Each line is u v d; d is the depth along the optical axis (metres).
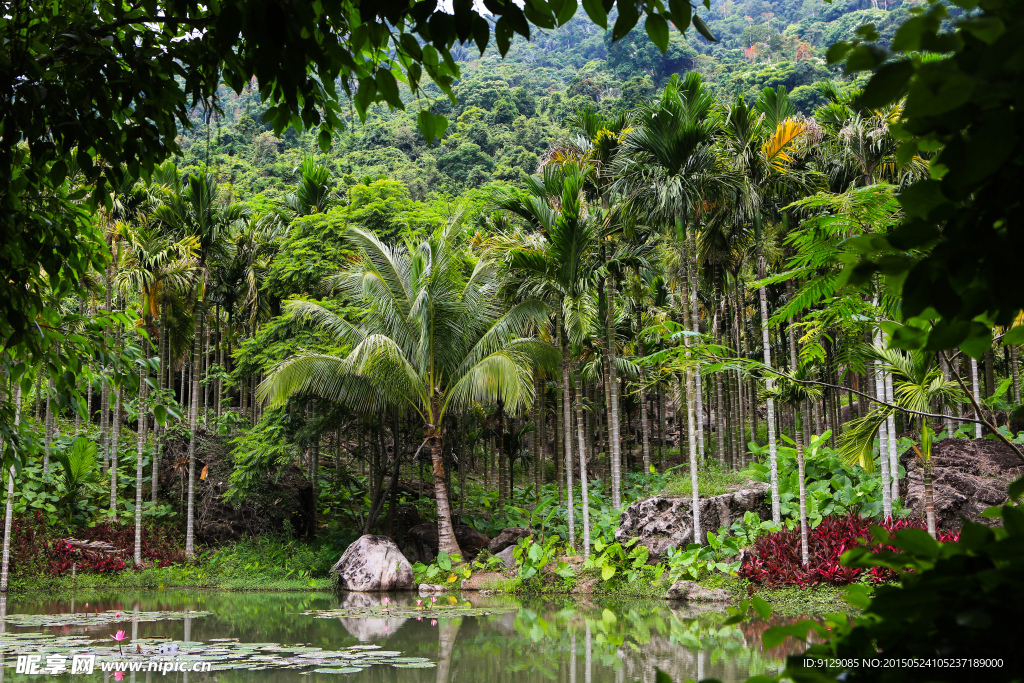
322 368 19.28
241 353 23.64
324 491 26.77
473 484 29.98
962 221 1.45
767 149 16.08
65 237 4.14
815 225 6.46
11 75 3.12
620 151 17.12
